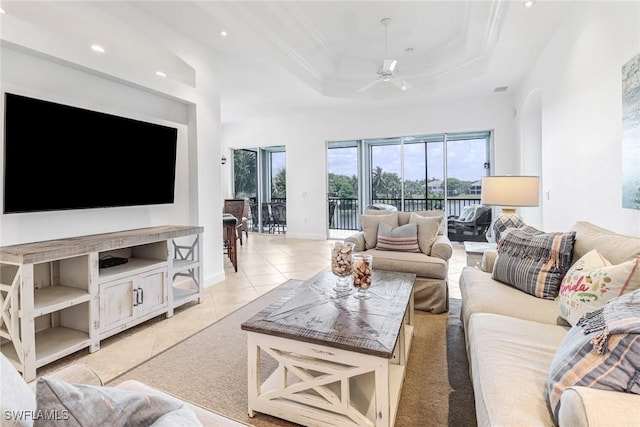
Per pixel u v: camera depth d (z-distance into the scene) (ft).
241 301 11.14
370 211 13.32
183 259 11.39
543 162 13.10
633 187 6.66
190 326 9.14
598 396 2.73
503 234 8.23
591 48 8.69
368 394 5.58
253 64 14.37
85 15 8.92
